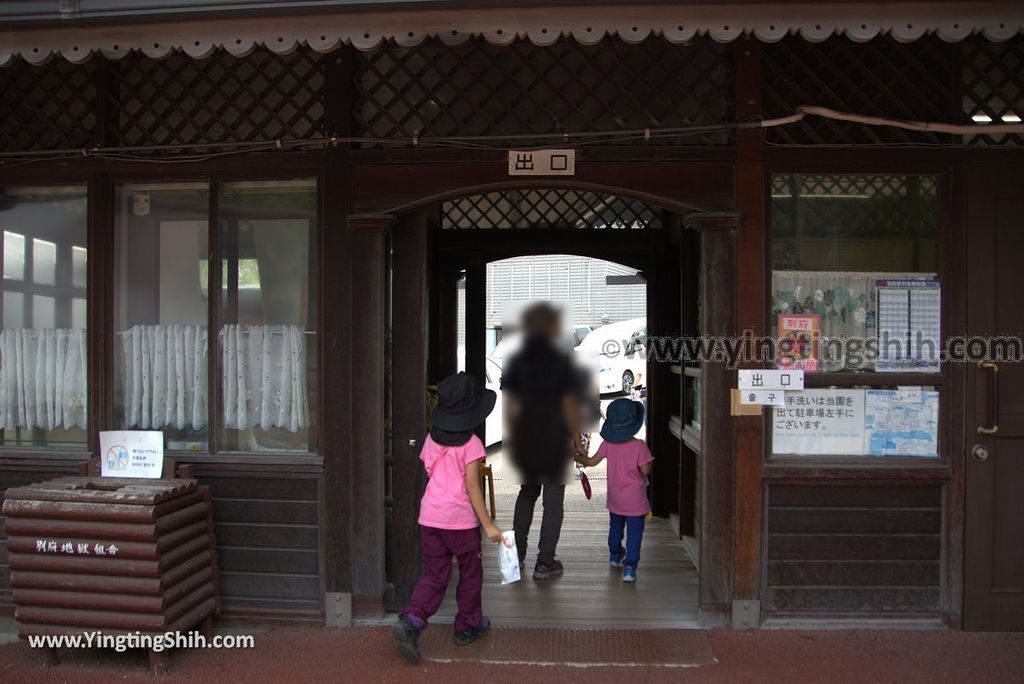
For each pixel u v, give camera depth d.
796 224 4.01
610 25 3.09
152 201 4.30
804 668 3.54
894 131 3.94
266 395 4.21
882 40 3.96
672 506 6.28
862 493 3.93
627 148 3.93
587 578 4.82
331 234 4.04
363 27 3.14
